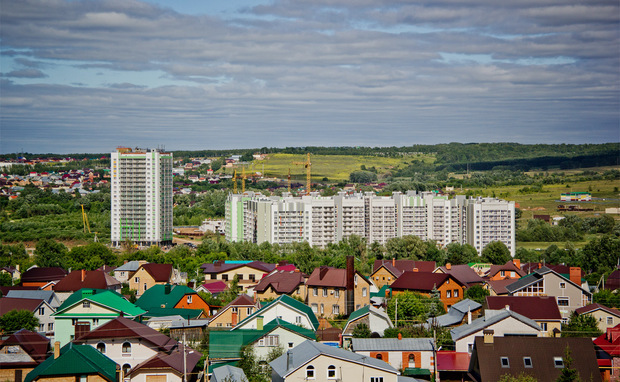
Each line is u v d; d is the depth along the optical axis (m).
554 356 94.06
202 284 188.75
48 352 104.50
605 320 135.88
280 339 107.69
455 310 136.38
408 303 144.62
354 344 104.94
